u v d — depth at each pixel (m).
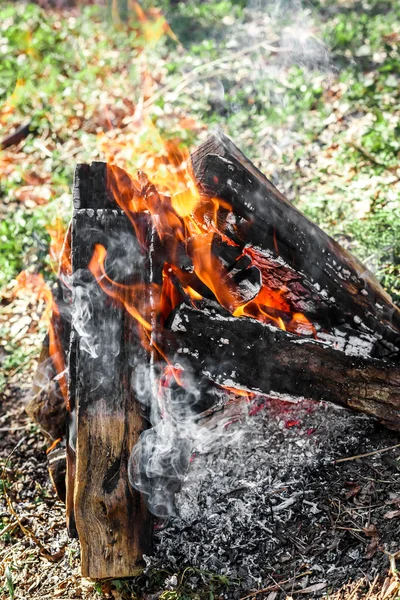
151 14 2.58
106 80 2.23
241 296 1.18
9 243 1.71
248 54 2.22
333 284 1.22
